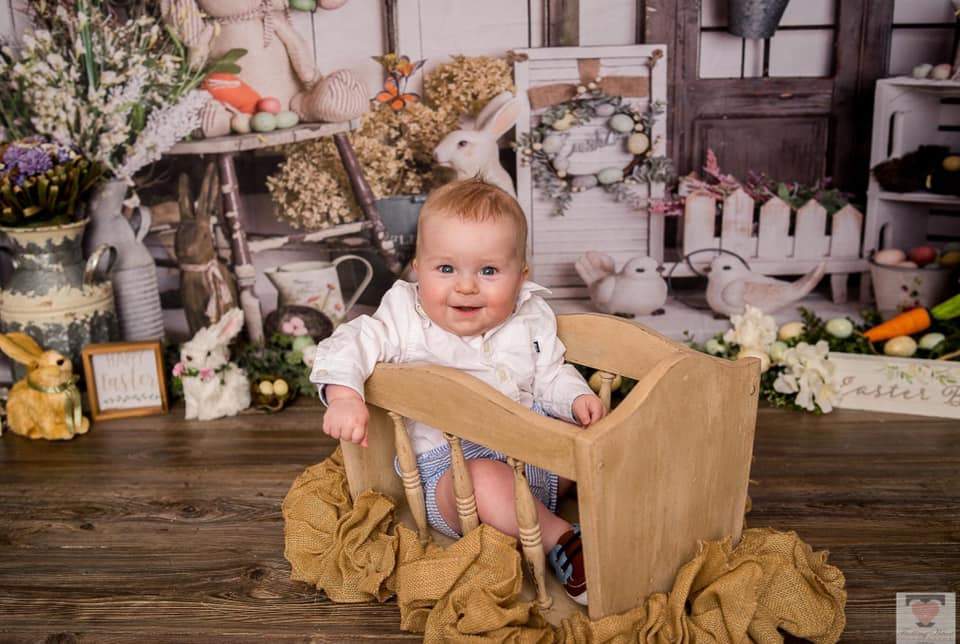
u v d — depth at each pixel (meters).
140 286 2.80
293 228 2.93
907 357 2.45
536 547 1.40
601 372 1.68
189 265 2.92
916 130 2.76
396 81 2.79
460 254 1.45
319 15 2.74
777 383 2.43
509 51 2.76
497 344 1.63
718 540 1.51
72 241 2.54
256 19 2.71
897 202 2.82
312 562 1.66
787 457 2.14
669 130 2.84
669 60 2.78
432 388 1.42
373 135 2.84
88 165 2.58
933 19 2.74
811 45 2.80
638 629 1.34
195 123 2.73
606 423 1.24
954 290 2.68
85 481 2.13
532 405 1.70
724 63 2.81
